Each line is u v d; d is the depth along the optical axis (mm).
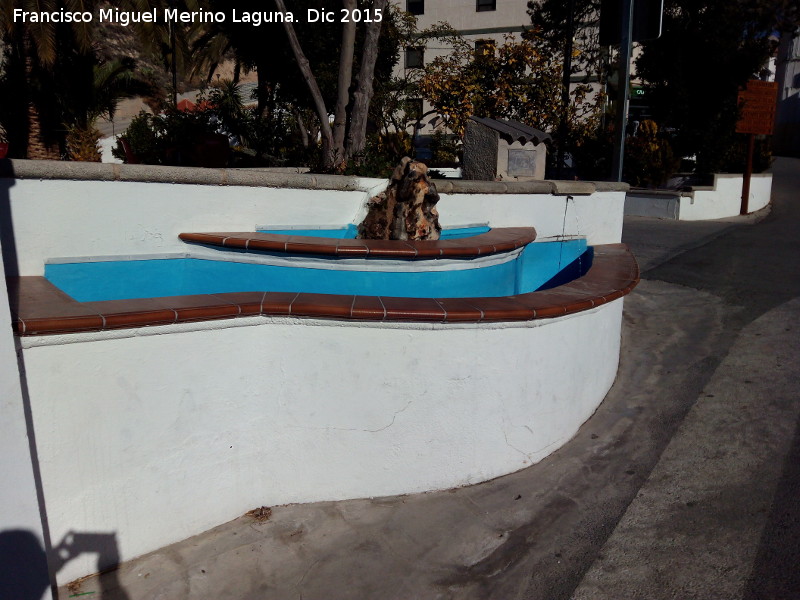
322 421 3977
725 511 3721
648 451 4480
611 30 8109
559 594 3279
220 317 3611
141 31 14727
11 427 2846
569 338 4520
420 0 28781
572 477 4277
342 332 3848
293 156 14859
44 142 15375
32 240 4391
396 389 3959
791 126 32562
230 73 37312
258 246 4824
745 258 9445
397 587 3418
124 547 3512
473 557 3607
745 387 5211
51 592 3059
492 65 14398
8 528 2869
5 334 2809
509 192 6691
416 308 3910
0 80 15289
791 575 3188
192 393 3623
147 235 4879
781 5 15461
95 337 3230
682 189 14391
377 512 3988
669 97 15711
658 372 5754
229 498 3906
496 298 4445
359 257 4840
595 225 7793
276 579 3484
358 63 13797
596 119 16312
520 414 4289
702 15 15234
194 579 3463
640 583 3271
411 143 13469
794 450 4234
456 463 4172
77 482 3289
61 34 14188
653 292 8141
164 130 15359
